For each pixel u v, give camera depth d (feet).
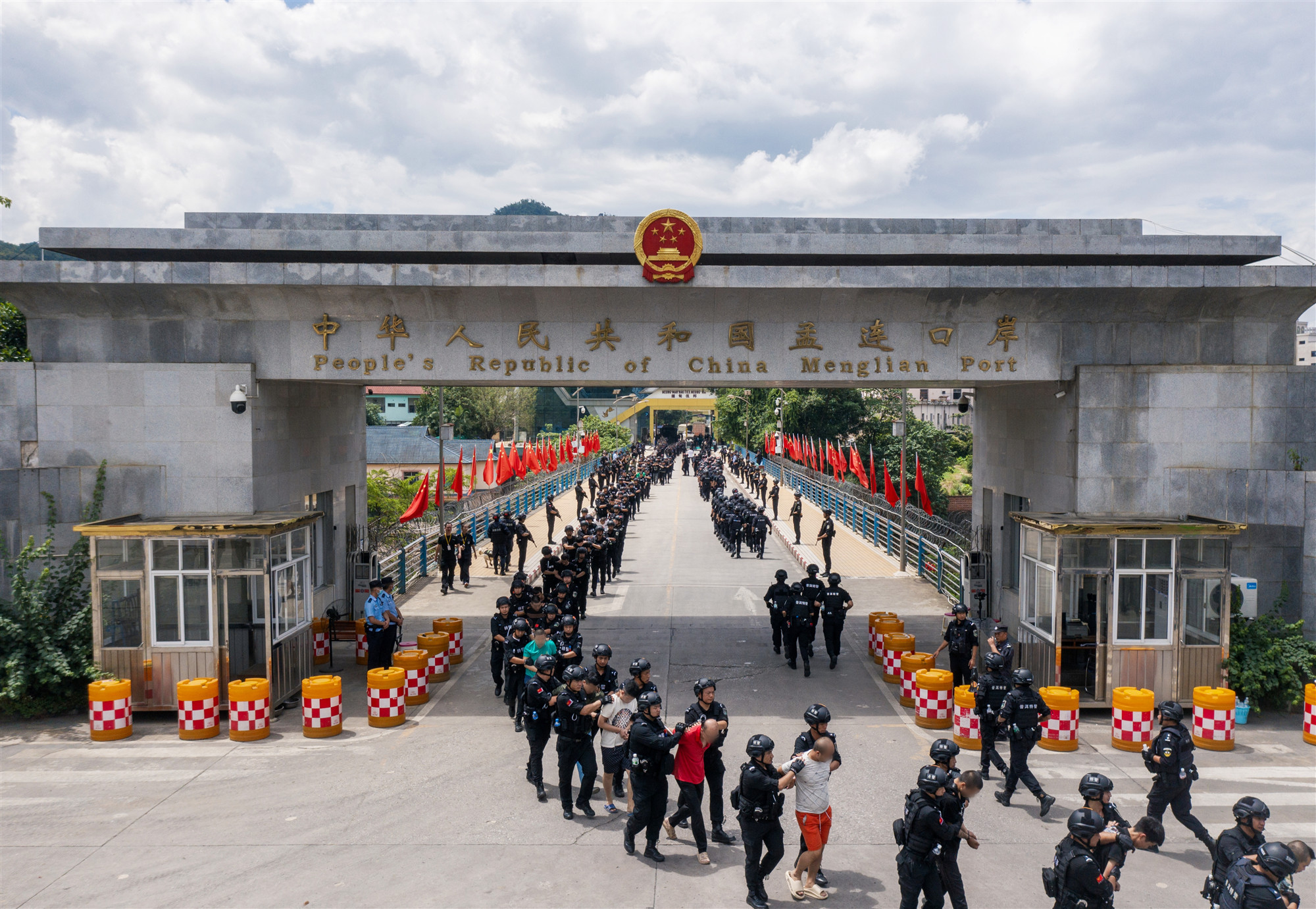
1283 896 19.01
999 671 33.91
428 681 49.21
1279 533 46.29
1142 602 42.52
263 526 41.83
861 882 26.61
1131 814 31.53
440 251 50.52
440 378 49.11
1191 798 30.94
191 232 51.34
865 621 67.31
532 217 54.85
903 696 45.11
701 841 27.71
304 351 48.24
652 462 217.15
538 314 48.49
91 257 53.62
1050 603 43.75
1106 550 42.39
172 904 25.36
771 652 56.65
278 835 29.91
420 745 39.17
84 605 43.86
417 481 156.97
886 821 31.04
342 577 64.59
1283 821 30.86
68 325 47.67
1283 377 47.65
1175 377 47.70
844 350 48.67
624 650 57.00
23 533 45.93
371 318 48.29
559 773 32.32
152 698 42.19
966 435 214.90
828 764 25.75
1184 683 42.52
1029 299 47.50
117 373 47.26
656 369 48.78
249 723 39.58
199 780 34.99
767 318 48.62
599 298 48.19
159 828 30.53
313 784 34.53
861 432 196.44
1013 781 32.14
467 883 26.55
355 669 52.90
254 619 43.16
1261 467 47.67
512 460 137.69
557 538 112.78
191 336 47.98
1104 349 48.21
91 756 37.81
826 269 46.80
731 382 49.83
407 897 25.70
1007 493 59.67
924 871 22.50
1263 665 42.24
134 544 42.04
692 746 28.04
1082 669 45.42
